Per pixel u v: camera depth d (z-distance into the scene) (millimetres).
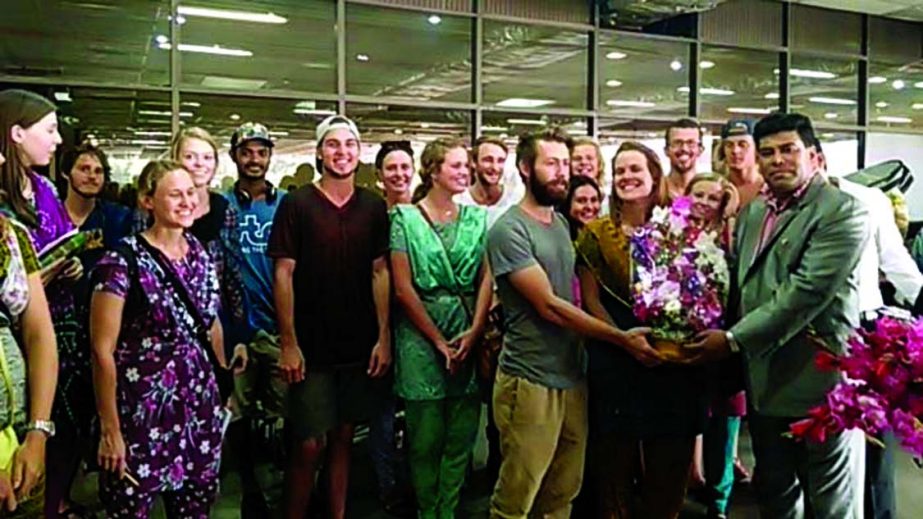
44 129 2246
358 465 4184
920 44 9367
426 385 3041
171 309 2371
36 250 2105
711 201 2855
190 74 6211
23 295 1824
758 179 3326
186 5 6156
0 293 1771
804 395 2348
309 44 6582
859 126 9117
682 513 3465
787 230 2383
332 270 2971
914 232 5770
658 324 2561
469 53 7156
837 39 8867
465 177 3129
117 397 2299
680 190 3514
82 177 3492
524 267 2590
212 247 3209
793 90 8688
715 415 3186
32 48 5820
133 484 2316
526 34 7363
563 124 7629
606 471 2814
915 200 9336
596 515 3014
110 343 2279
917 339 1423
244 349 3201
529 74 7438
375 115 6875
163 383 2355
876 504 3014
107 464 2299
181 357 2396
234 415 3131
